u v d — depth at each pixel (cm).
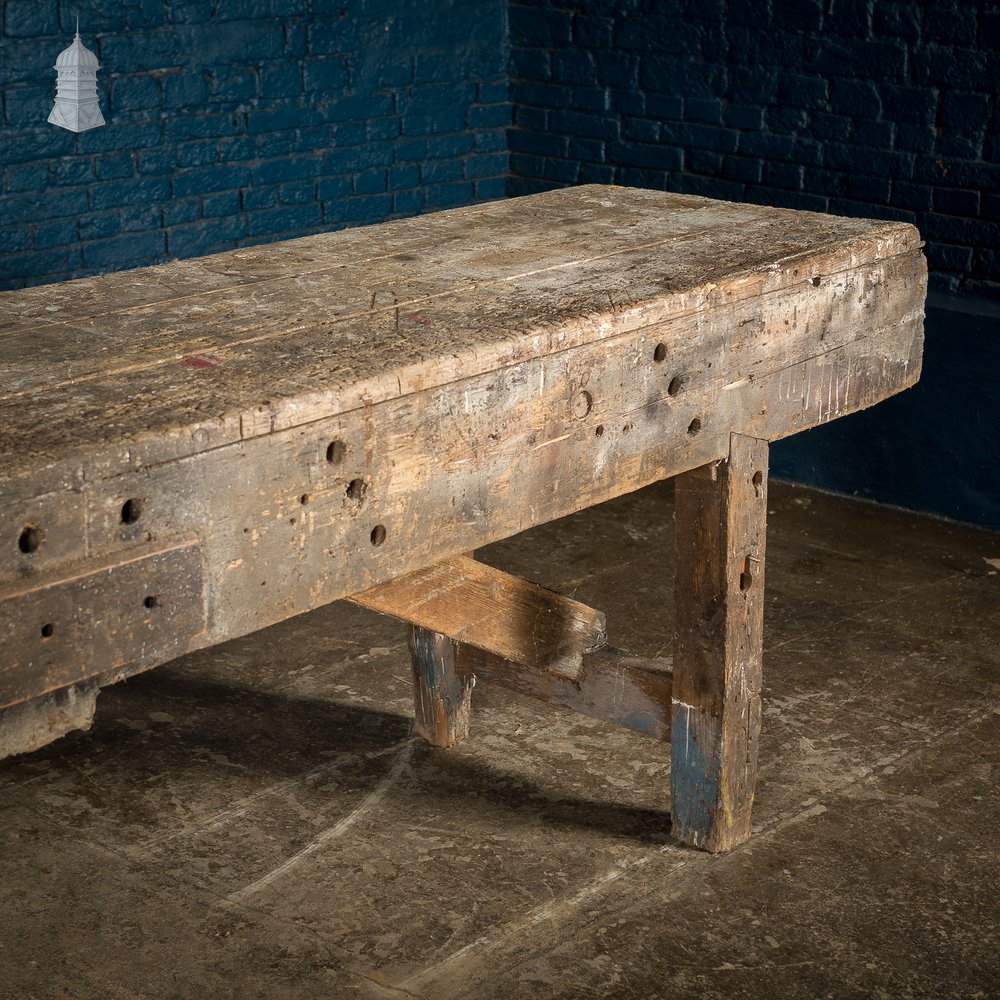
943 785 349
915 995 276
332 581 232
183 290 282
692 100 547
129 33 493
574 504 266
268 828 330
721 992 277
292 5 526
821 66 514
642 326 268
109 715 378
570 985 279
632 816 336
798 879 312
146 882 310
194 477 210
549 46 575
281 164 540
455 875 313
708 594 303
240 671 404
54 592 197
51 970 282
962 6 478
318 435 224
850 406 322
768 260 297
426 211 583
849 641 423
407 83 562
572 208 350
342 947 289
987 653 417
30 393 223
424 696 363
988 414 493
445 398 240
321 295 277
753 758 321
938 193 498
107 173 500
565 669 330
